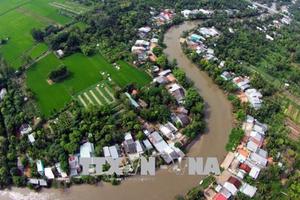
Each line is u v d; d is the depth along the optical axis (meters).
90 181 177.38
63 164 179.38
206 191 174.00
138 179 180.50
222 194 171.12
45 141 194.00
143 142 195.50
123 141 195.62
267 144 198.50
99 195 173.75
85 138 196.25
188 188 177.25
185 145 199.12
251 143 198.38
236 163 187.88
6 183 175.50
